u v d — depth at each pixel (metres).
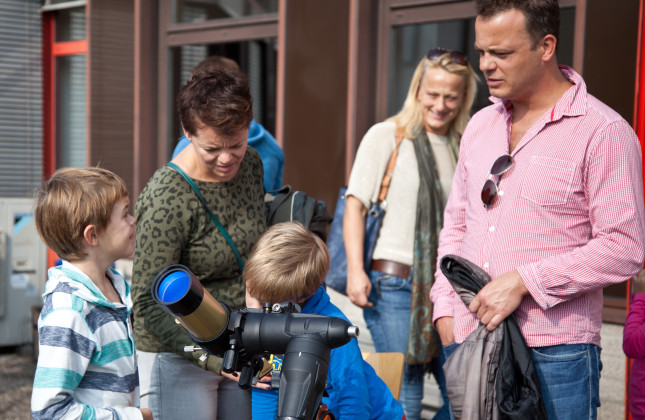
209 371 2.21
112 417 1.68
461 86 2.90
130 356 1.80
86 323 1.70
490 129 2.18
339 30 4.17
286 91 4.34
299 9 4.28
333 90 4.20
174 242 2.06
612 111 1.95
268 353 1.37
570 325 1.96
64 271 1.75
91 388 1.72
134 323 2.25
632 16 3.12
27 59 6.33
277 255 1.85
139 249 2.06
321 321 1.30
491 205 2.07
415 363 2.84
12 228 5.75
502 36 1.93
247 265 1.90
